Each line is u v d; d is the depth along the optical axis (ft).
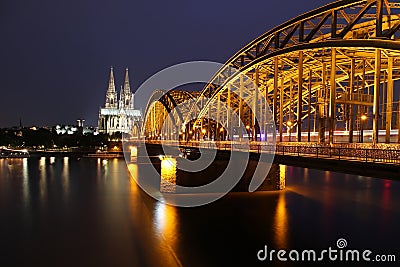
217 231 128.06
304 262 98.63
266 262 98.89
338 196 194.70
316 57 159.43
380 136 156.15
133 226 135.13
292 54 155.33
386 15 127.03
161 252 107.04
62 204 178.81
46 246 112.57
